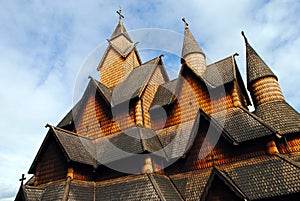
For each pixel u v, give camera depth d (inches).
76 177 604.1
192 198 527.2
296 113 622.8
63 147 607.8
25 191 550.9
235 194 459.5
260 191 460.8
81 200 550.6
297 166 471.5
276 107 637.3
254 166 518.3
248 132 561.3
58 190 561.9
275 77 703.1
